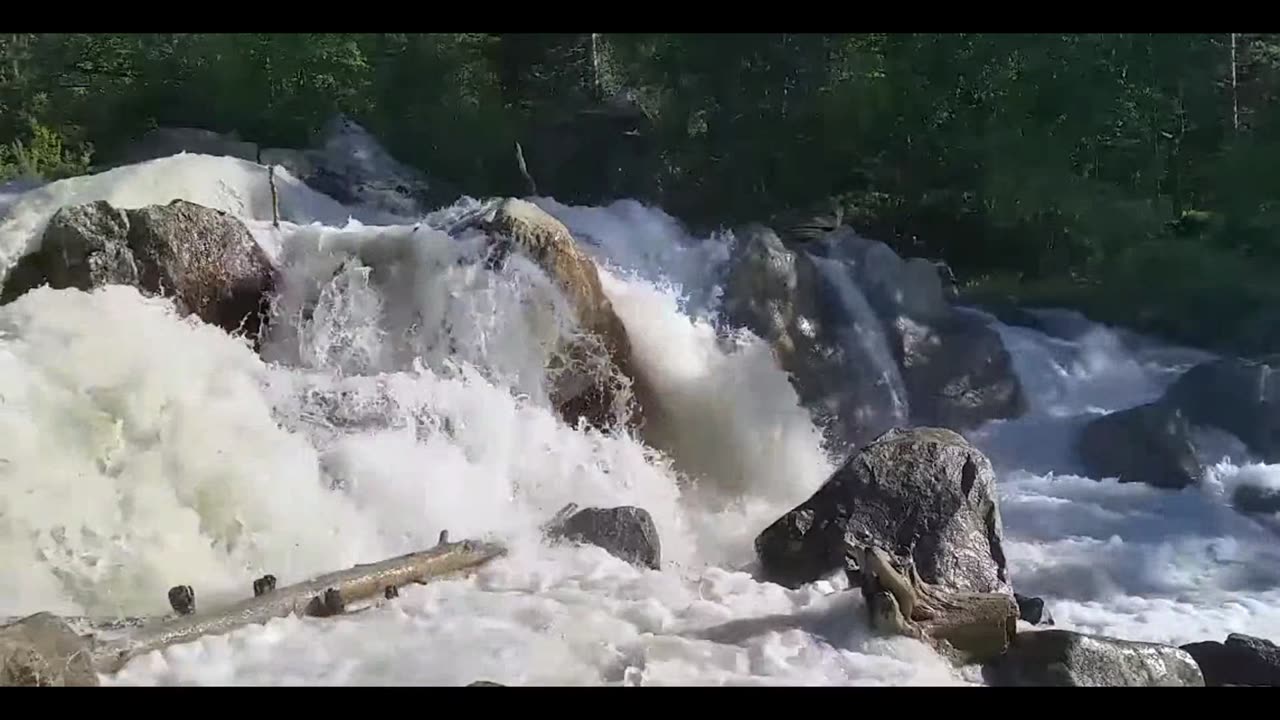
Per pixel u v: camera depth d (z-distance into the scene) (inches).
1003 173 1086.4
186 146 1191.6
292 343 524.1
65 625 265.4
